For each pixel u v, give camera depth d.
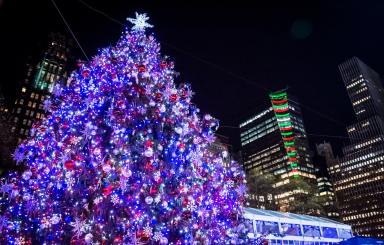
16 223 12.26
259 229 22.00
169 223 11.77
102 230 10.58
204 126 14.52
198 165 13.16
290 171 158.50
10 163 30.16
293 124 173.62
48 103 14.24
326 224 26.98
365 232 132.00
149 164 11.06
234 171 14.63
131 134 12.20
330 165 163.25
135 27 15.57
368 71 179.12
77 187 11.29
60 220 11.21
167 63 15.57
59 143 11.80
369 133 149.38
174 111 12.56
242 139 192.50
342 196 145.00
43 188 12.45
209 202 13.34
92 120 12.36
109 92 12.84
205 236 12.59
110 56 14.21
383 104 172.62
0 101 59.31
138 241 9.45
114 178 11.02
